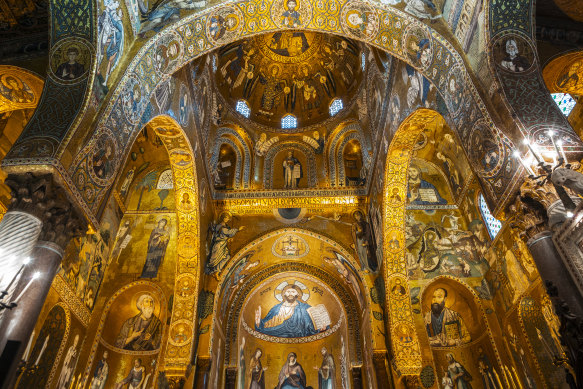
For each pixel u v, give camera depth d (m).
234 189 17.05
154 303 14.56
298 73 19.95
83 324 13.26
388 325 13.48
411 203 16.70
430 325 14.66
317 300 18.06
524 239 5.91
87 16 7.07
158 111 10.02
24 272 5.41
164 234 15.73
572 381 5.04
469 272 14.98
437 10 8.53
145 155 16.94
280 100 19.86
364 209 16.33
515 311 13.10
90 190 6.68
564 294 5.12
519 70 6.84
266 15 9.66
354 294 16.48
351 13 9.48
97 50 7.00
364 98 16.72
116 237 15.54
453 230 15.98
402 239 13.81
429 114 11.05
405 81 11.55
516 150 6.14
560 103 11.96
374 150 15.15
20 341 5.08
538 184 5.51
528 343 12.41
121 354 13.63
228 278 15.48
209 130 16.08
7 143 11.45
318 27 9.91
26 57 9.71
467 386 13.58
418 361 12.84
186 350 12.74
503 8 7.14
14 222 5.55
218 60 17.42
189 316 13.29
